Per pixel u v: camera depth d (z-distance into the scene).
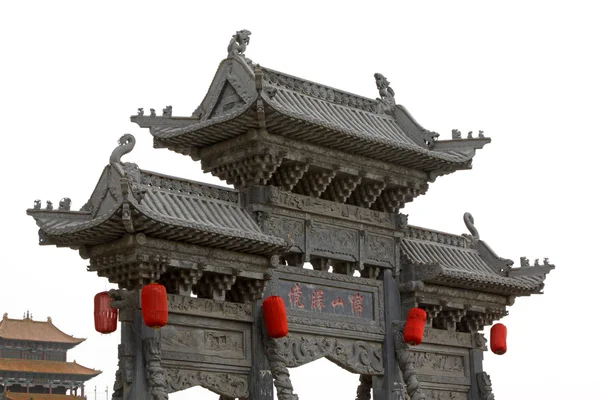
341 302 31.86
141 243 26.22
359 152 31.56
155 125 30.66
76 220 27.58
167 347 27.42
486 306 35.66
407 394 33.09
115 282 27.83
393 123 34.34
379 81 34.69
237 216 29.47
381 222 33.34
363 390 35.38
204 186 29.47
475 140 33.62
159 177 28.50
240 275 28.53
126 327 27.12
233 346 29.03
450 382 35.06
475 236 37.12
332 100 32.78
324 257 31.48
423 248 34.84
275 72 31.23
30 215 27.55
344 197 32.31
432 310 34.34
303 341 30.53
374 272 33.16
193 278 27.69
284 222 30.50
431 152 32.56
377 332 32.62
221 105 30.38
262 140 29.16
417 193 34.00
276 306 28.89
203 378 28.19
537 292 36.31
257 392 29.05
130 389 26.83
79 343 86.62
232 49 30.39
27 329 84.62
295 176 30.56
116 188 26.95
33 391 84.00
